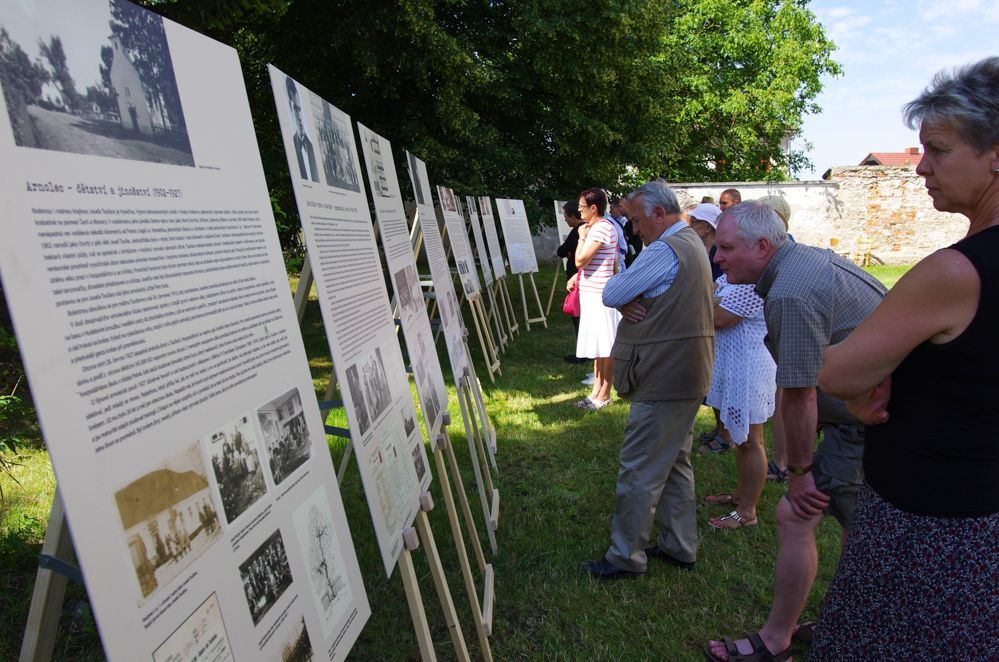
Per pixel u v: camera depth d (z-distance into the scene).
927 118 1.31
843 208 17.55
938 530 1.35
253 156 1.39
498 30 10.70
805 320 2.03
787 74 19.98
